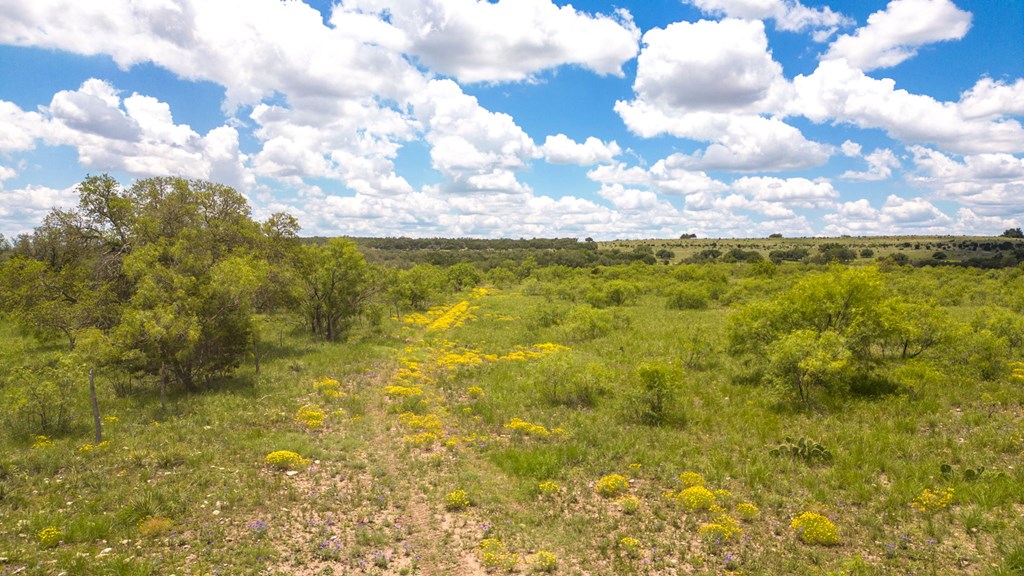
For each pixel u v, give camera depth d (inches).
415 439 502.9
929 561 275.3
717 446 463.5
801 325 696.4
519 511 362.6
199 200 1101.7
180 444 479.8
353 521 346.9
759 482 384.2
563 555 301.3
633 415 572.4
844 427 486.6
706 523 329.7
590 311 1190.3
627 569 282.8
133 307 663.1
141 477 398.0
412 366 856.9
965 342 663.1
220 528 323.9
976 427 464.8
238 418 570.9
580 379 647.8
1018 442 418.0
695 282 2185.0
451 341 1134.4
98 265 983.0
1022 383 592.4
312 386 717.9
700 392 645.9
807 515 315.3
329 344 1080.2
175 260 768.9
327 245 1195.3
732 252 4429.1
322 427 557.6
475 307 1921.8
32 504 346.0
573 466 439.5
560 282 2506.2
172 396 669.9
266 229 1245.7
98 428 479.5
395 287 1667.1
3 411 531.8
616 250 5561.0
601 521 340.2
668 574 277.0
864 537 303.3
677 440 481.7
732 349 747.4
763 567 278.2
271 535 320.5
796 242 5728.3
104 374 691.4
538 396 656.4
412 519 354.9
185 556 289.4
